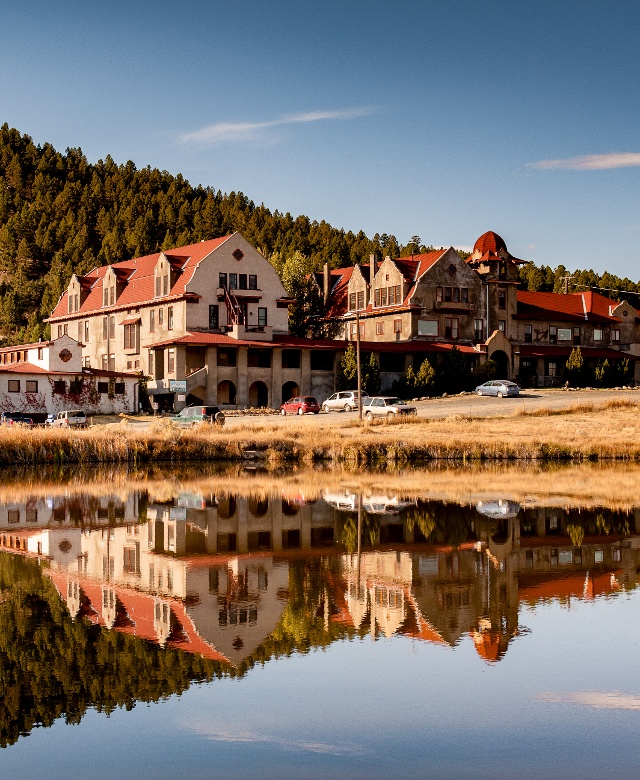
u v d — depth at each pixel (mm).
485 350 105375
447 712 16516
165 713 16484
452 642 20562
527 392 101125
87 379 92875
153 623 21938
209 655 19531
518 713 16453
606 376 110562
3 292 197625
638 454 63688
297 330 118938
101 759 14602
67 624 21781
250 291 102062
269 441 65188
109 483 50438
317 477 53625
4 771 14195
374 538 33406
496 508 40500
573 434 69562
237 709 16656
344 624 21969
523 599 24234
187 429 71812
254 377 97062
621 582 26172
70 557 29953
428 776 14023
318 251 190125
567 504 41656
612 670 18688
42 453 61406
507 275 111500
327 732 15633
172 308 99500
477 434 70438
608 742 15234
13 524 36656
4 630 21234
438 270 106875
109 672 18578
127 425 77125
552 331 116188
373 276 110938
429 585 25828
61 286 175875
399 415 83500
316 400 91062
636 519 37375
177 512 39875
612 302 123562
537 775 14039
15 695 17172
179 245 188625
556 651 19875
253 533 34469
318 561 29297
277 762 14477
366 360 98750
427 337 105750
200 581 26406
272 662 19188
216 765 14383
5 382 88938
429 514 38906
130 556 30156
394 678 18234
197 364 96250
